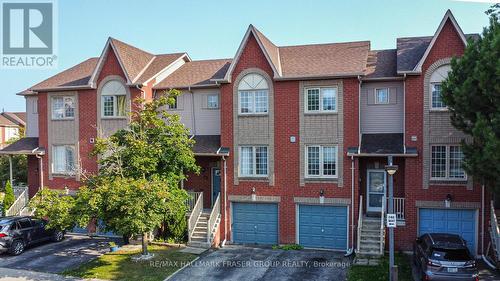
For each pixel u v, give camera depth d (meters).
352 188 21.31
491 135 14.17
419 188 20.73
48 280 17.23
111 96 25.59
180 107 25.67
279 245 22.33
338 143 21.55
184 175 23.36
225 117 23.34
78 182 26.12
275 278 17.11
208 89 25.14
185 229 23.00
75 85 26.16
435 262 15.36
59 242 23.58
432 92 20.67
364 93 22.41
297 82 22.09
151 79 25.53
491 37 15.59
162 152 20.81
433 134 20.56
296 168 22.23
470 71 16.05
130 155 20.08
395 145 21.19
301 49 24.67
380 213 22.44
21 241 21.23
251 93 22.97
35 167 28.41
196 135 25.30
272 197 22.61
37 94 28.58
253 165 22.95
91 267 18.83
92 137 25.91
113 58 25.50
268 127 22.62
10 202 28.36
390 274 15.64
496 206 20.66
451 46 20.34
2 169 37.72
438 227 20.75
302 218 22.38
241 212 23.38
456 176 20.39
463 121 16.72
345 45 24.27
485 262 19.23
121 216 17.81
